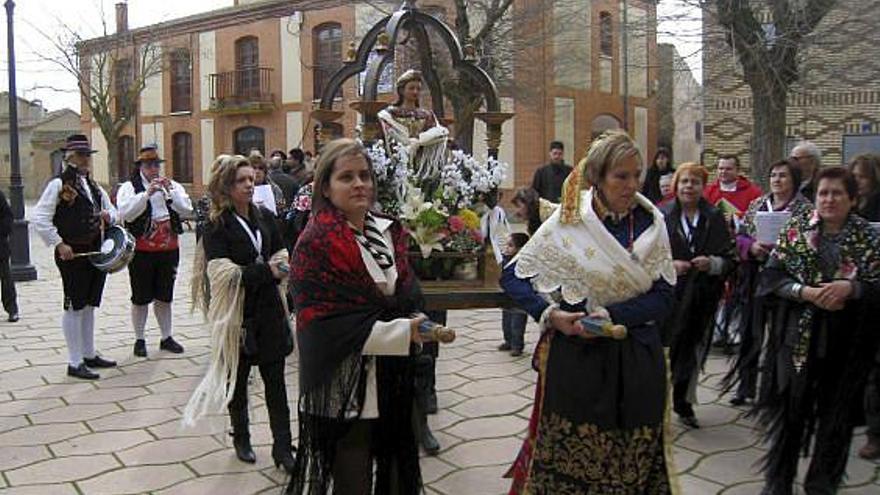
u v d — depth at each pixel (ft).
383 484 10.24
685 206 17.19
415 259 14.61
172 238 23.67
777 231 16.75
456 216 15.11
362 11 78.74
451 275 14.84
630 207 10.52
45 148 152.46
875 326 12.45
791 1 33.40
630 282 10.15
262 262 14.46
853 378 12.66
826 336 12.64
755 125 34.60
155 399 19.16
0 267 28.68
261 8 87.86
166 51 93.20
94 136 109.50
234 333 14.23
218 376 14.21
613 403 10.11
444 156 15.85
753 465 14.85
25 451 15.70
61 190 20.83
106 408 18.44
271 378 14.67
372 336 9.53
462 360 22.68
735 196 23.50
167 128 98.73
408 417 10.22
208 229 14.66
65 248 20.66
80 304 21.07
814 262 12.68
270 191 28.04
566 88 73.97
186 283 39.01
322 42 84.33
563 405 10.32
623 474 10.16
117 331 26.99
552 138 73.15
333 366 9.63
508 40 51.90
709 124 55.83
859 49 37.11
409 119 15.94
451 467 14.84
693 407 18.39
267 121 89.56
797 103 52.01
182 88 97.60
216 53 92.68
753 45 33.45
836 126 52.80
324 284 9.63
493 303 13.98
